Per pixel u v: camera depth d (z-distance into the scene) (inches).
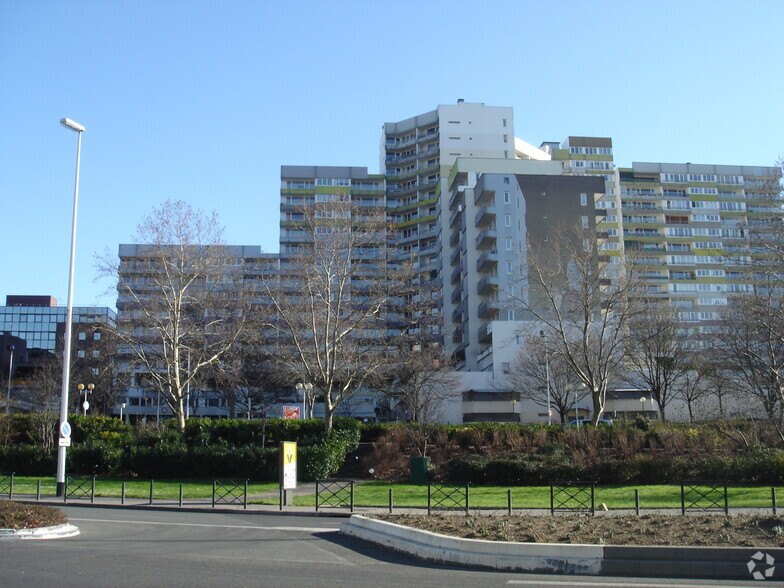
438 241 3769.7
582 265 1740.9
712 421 1569.9
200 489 1150.3
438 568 478.6
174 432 1509.6
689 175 4436.5
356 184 4355.3
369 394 3191.4
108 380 2556.6
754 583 420.8
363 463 1363.2
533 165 3383.4
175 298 1646.2
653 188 4392.2
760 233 1775.3
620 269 2244.1
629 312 1802.4
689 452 1235.2
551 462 1174.3
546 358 2005.4
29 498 1018.1
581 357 1894.7
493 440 1422.2
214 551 549.3
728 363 1898.4
